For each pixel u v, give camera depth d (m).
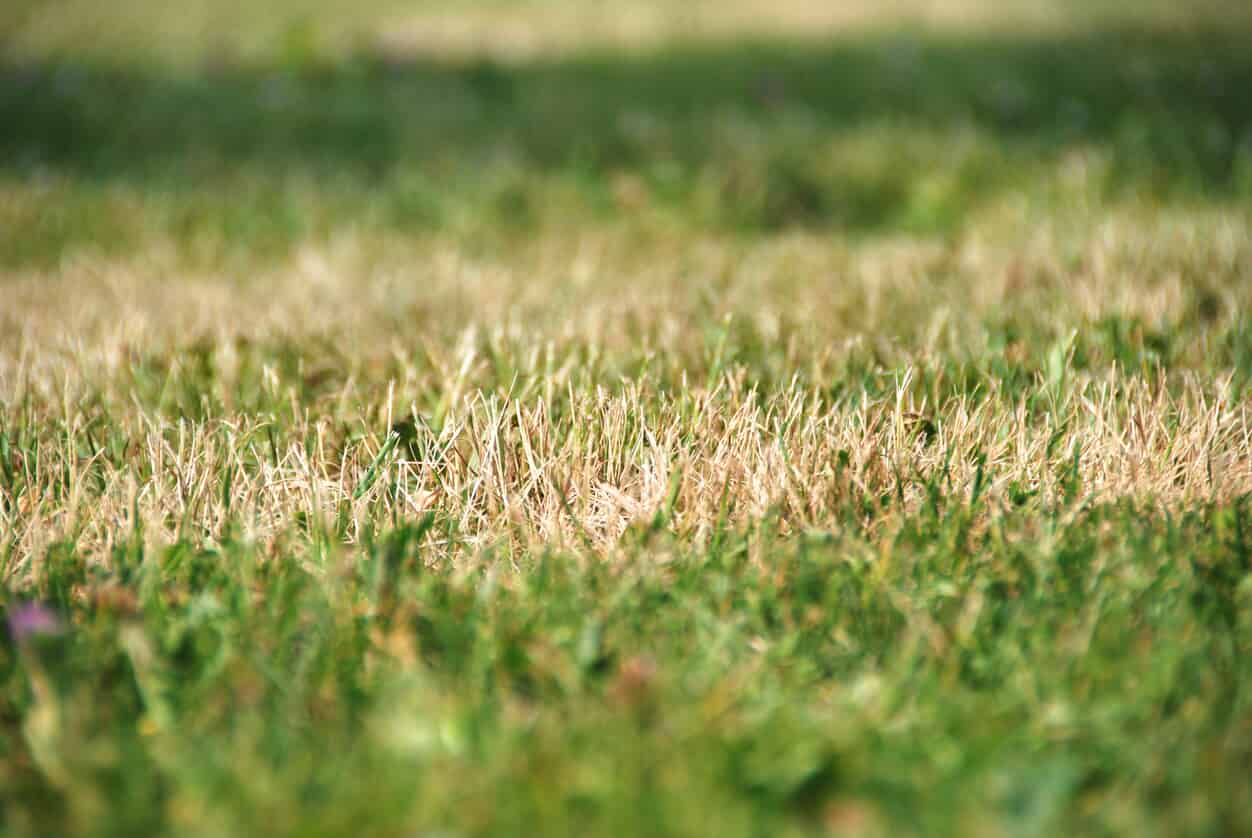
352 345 3.09
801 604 1.85
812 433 2.37
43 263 4.53
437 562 2.09
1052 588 1.88
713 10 12.38
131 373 2.89
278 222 5.14
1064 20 10.59
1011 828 1.35
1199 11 10.87
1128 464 2.25
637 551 2.00
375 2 13.62
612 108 7.38
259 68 8.98
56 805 1.46
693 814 1.35
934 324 3.09
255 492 2.22
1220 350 2.90
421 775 1.40
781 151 6.04
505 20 11.89
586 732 1.48
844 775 1.43
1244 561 1.91
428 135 6.69
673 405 2.54
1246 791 1.39
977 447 2.37
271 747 1.48
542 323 3.24
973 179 5.58
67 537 2.09
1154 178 5.30
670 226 5.25
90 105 7.41
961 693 1.62
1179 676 1.62
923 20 10.98
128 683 1.68
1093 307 3.14
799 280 3.84
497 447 2.33
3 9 13.14
